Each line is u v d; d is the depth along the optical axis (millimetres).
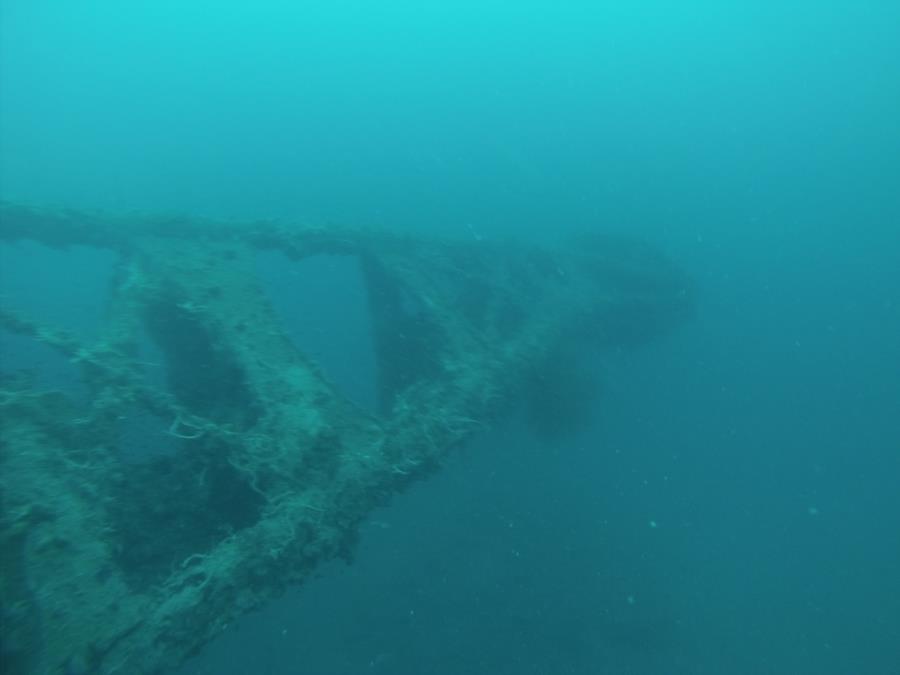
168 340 8867
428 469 7625
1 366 7293
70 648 4090
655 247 24047
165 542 5730
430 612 13008
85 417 5973
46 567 4375
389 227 13758
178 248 9883
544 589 13852
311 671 11500
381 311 13430
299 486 6129
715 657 13320
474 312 13141
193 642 4727
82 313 16734
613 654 12711
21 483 4805
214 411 7508
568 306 14758
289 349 8141
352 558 6332
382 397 11891
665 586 14883
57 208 9953
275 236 11305
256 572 5301
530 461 17219
